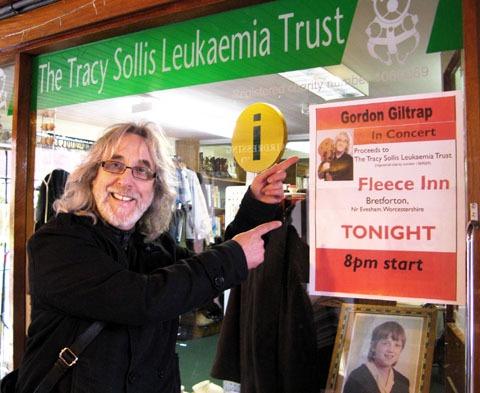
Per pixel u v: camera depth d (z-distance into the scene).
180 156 1.71
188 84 1.53
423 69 1.18
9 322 1.91
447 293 1.15
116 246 1.08
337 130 1.29
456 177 1.14
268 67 1.39
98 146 1.14
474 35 1.08
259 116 1.46
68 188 1.12
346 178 1.27
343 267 1.27
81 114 1.92
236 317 1.52
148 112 1.75
